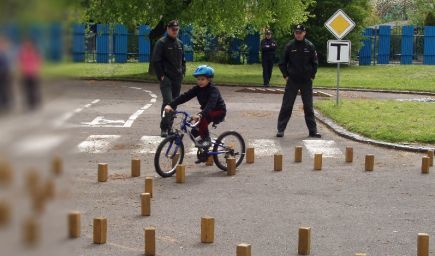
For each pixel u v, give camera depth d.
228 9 32.78
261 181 10.46
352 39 47.12
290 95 15.40
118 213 8.23
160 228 7.56
